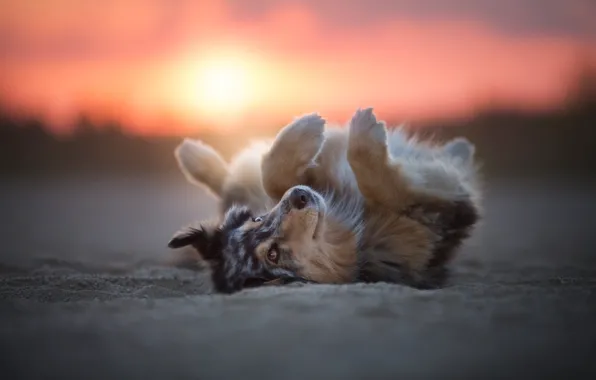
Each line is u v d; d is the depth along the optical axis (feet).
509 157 157.99
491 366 15.30
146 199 117.70
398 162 28.91
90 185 153.17
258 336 17.67
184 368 15.43
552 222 75.20
